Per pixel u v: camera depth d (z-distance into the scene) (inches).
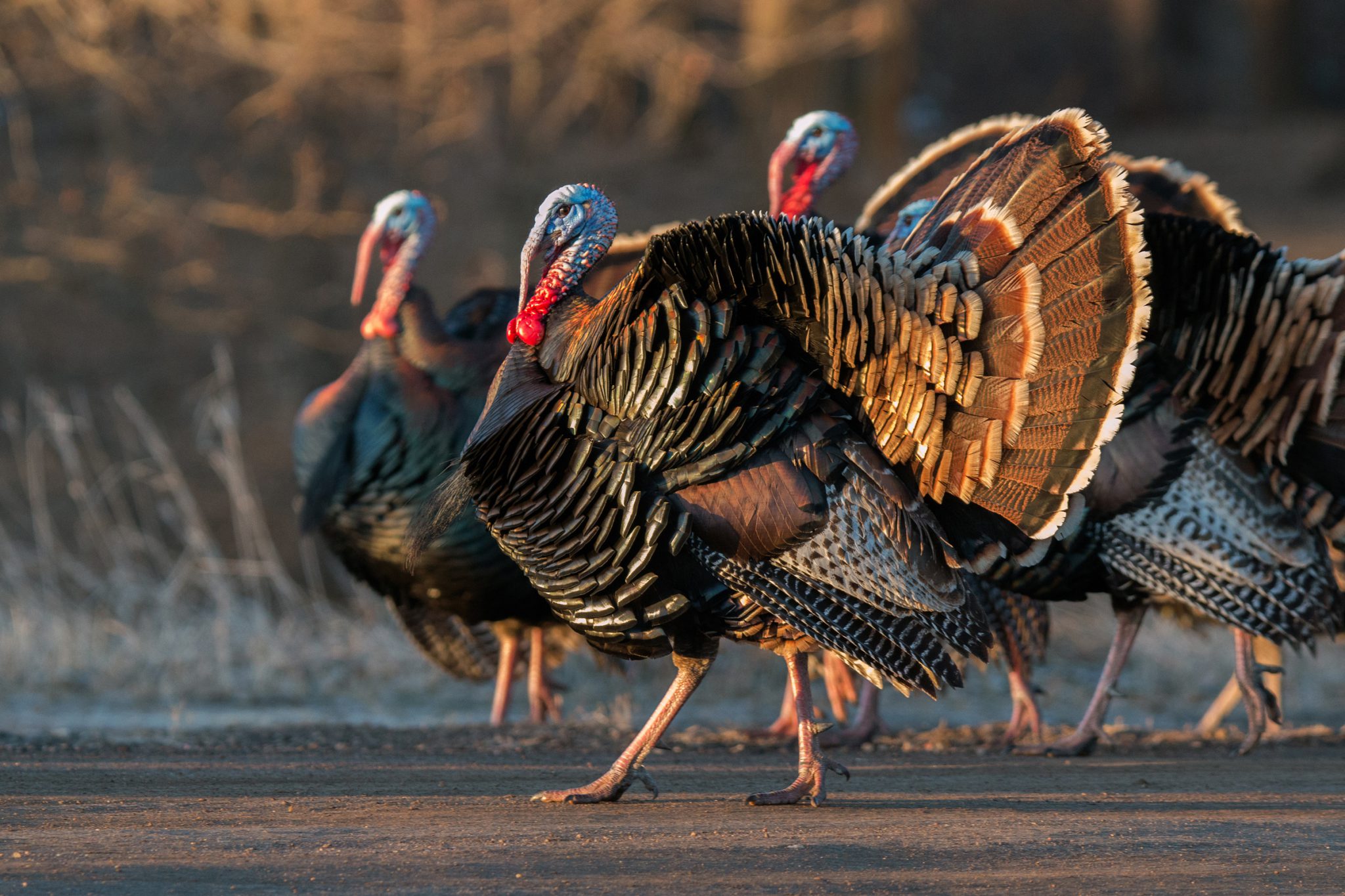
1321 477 706.2
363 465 816.9
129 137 1829.5
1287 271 684.7
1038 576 707.4
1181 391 697.6
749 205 2554.1
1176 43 4534.9
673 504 513.7
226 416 1268.5
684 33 2260.1
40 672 995.9
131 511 1614.2
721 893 413.7
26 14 1699.1
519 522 535.2
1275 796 586.9
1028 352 495.8
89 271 1886.1
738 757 717.3
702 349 506.6
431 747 730.8
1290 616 701.3
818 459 512.1
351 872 428.5
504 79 2012.8
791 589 514.9
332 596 1427.2
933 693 527.8
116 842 460.8
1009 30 4377.5
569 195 553.0
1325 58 4392.2
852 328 505.7
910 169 815.7
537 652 872.3
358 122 1872.5
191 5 1695.4
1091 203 494.3
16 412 1797.5
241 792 558.3
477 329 883.4
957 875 436.5
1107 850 468.1
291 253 1854.1
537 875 428.8
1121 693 746.2
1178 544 695.1
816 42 2267.5
